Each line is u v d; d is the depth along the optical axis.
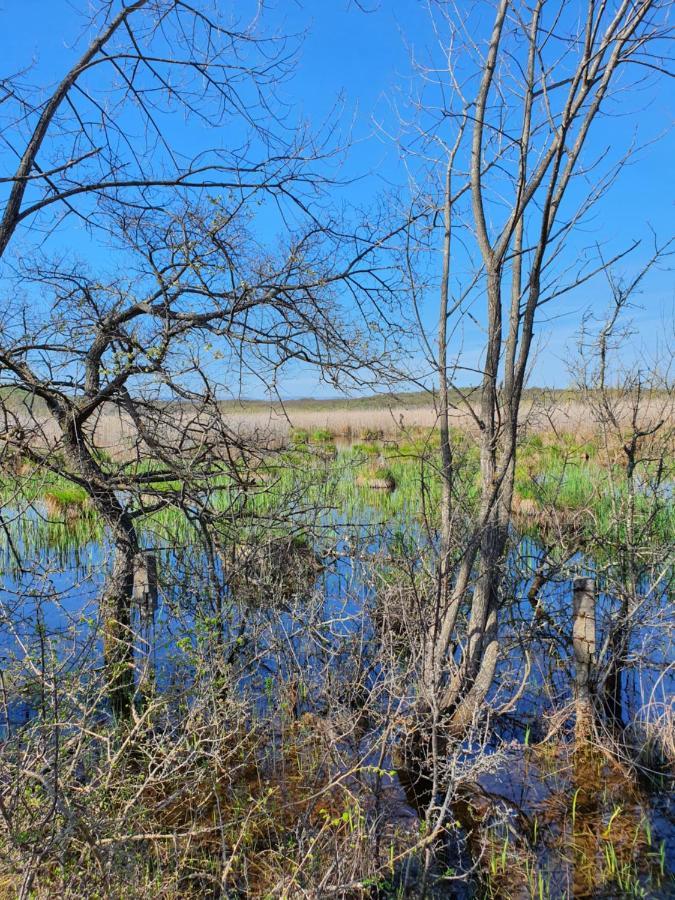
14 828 2.92
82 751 3.79
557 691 6.15
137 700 5.16
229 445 5.51
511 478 5.38
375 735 5.05
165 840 3.73
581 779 4.95
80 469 5.68
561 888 3.88
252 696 5.38
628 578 6.45
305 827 3.78
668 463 8.51
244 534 6.22
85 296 5.27
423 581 5.75
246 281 5.23
